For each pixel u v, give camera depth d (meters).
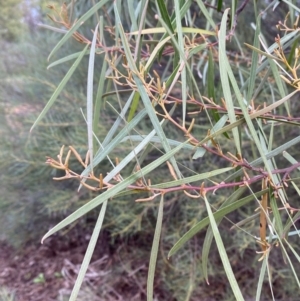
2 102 1.43
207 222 0.34
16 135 1.37
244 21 1.02
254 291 1.14
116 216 1.23
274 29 1.02
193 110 1.08
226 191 1.05
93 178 0.29
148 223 1.22
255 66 0.37
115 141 0.33
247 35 1.02
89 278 1.40
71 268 1.48
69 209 1.36
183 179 0.31
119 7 0.40
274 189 0.33
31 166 1.30
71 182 1.35
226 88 0.29
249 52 0.94
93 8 0.40
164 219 1.23
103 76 0.38
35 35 1.54
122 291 1.32
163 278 1.21
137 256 1.37
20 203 1.48
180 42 0.32
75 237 1.60
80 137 1.14
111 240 1.47
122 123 1.14
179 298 1.18
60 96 1.27
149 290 0.30
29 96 1.43
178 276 1.21
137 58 0.37
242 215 1.08
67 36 0.40
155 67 1.18
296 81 0.31
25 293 1.40
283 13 0.98
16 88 1.52
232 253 1.19
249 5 0.98
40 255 1.59
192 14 0.93
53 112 1.30
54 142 1.20
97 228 0.29
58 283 1.42
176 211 1.23
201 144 0.31
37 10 1.64
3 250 1.68
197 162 1.10
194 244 1.21
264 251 0.33
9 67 1.56
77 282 0.27
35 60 1.44
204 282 1.20
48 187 1.38
